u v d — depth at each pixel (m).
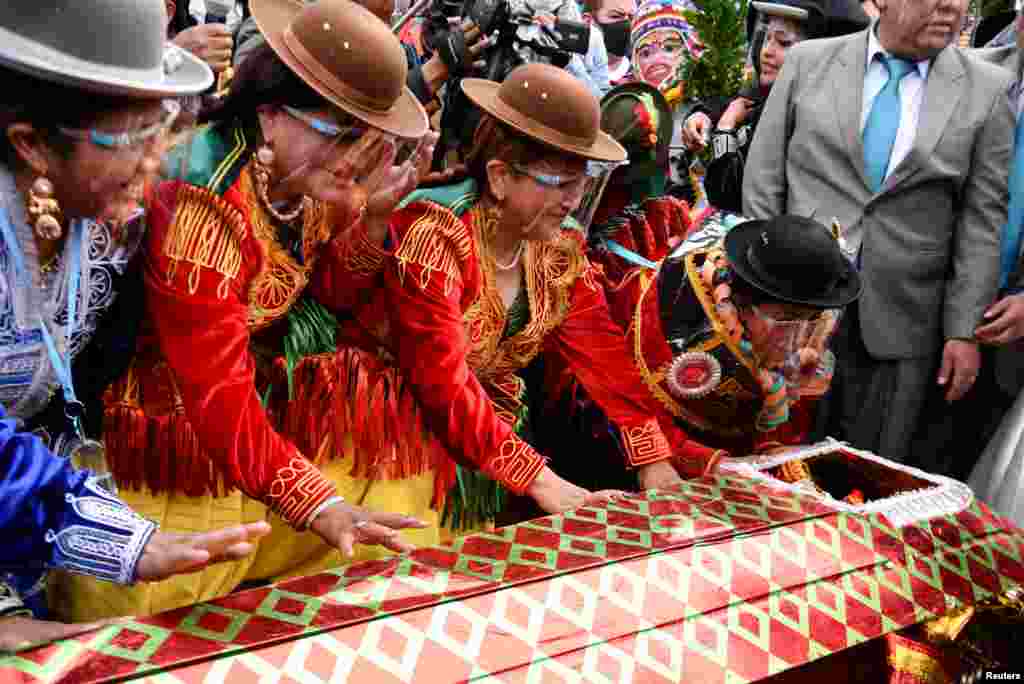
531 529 1.87
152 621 1.47
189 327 1.67
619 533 1.89
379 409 2.10
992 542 2.17
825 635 1.82
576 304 2.39
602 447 2.46
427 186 2.14
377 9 2.52
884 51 3.12
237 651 1.43
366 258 1.98
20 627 1.43
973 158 3.12
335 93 1.65
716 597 1.79
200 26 2.11
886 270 3.13
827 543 1.99
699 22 3.68
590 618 1.66
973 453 3.35
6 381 1.53
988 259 3.13
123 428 1.82
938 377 3.21
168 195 1.62
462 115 2.54
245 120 1.69
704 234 2.41
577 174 2.06
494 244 2.16
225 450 1.69
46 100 1.31
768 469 2.32
